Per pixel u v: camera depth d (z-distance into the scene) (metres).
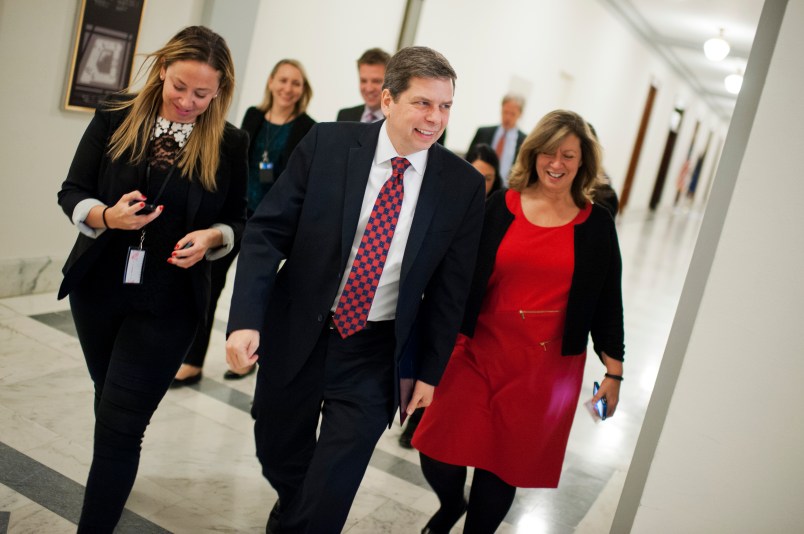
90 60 4.57
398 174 2.10
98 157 2.25
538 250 2.48
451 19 8.77
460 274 2.24
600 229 2.52
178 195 2.26
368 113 4.57
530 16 10.74
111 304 2.26
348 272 2.14
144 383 2.26
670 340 2.32
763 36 2.19
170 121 2.25
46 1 4.25
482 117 10.25
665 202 24.50
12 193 4.45
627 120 16.91
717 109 28.27
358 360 2.20
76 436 3.08
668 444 2.33
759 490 2.28
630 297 9.12
